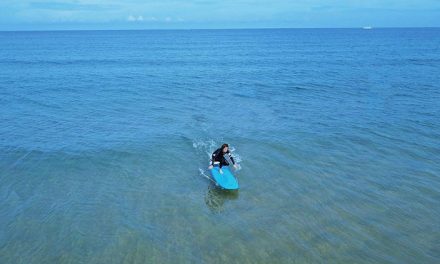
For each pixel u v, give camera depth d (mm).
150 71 58938
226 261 11383
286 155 20062
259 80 47750
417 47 116312
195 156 20203
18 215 13852
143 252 11773
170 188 16344
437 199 15242
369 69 58156
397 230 13070
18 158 19422
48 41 179375
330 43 149250
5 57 83375
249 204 14922
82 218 13703
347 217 13891
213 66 66875
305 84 43531
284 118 27344
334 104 31875
